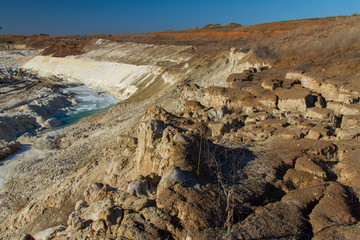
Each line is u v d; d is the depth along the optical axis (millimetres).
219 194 8828
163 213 8164
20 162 34156
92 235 8266
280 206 8719
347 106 19562
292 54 38406
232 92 26656
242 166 11250
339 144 13102
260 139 15156
